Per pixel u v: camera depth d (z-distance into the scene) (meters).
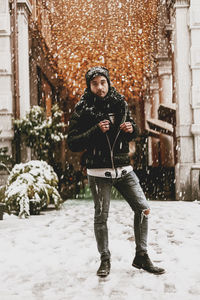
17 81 11.69
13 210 7.97
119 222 6.35
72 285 3.06
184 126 11.42
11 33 11.63
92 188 3.43
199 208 8.36
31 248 4.50
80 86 23.59
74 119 3.49
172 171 13.28
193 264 3.54
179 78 11.52
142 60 20.50
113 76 22.12
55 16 20.33
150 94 23.27
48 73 18.95
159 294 2.76
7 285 3.10
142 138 23.53
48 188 8.10
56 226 6.14
